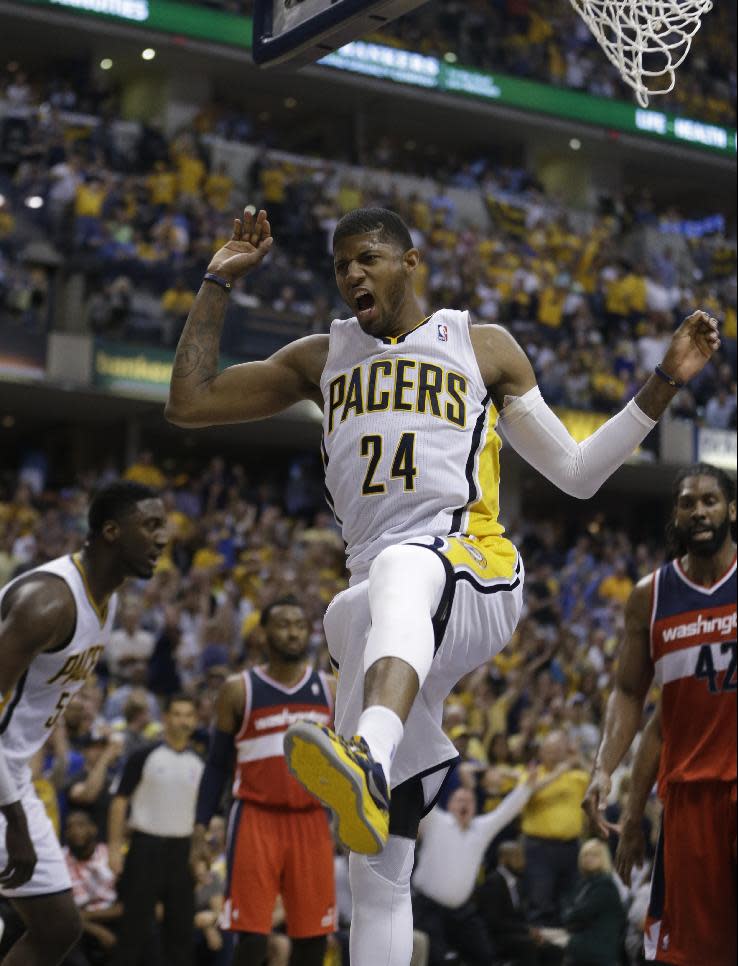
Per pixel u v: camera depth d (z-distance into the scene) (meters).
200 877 6.39
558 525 18.08
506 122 21.45
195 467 18.75
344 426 2.62
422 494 2.54
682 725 3.61
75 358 14.95
